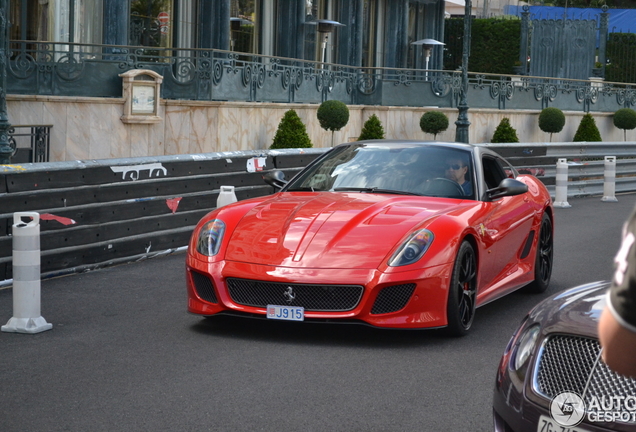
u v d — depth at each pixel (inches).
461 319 221.8
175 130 634.2
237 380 181.2
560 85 1066.7
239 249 216.8
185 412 159.8
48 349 208.4
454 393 174.1
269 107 706.8
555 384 102.8
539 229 287.3
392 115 866.8
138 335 223.0
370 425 153.4
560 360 103.1
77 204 315.3
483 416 159.6
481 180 253.3
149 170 349.7
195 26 835.4
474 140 939.3
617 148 724.7
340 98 846.5
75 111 578.2
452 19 1595.7
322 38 1029.2
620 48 1301.7
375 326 205.3
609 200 653.9
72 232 313.7
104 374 185.9
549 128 1001.5
